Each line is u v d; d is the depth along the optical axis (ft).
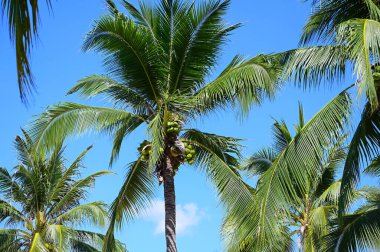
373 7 39.47
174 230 47.03
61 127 46.57
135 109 49.93
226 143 49.49
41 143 46.60
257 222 41.68
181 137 49.57
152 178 50.37
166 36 48.91
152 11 49.42
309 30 46.19
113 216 49.44
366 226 43.29
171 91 49.39
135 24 46.16
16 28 14.52
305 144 40.42
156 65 47.88
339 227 44.27
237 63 48.44
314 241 64.54
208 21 48.08
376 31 36.76
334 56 41.37
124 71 47.91
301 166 40.22
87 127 47.01
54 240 66.23
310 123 40.83
